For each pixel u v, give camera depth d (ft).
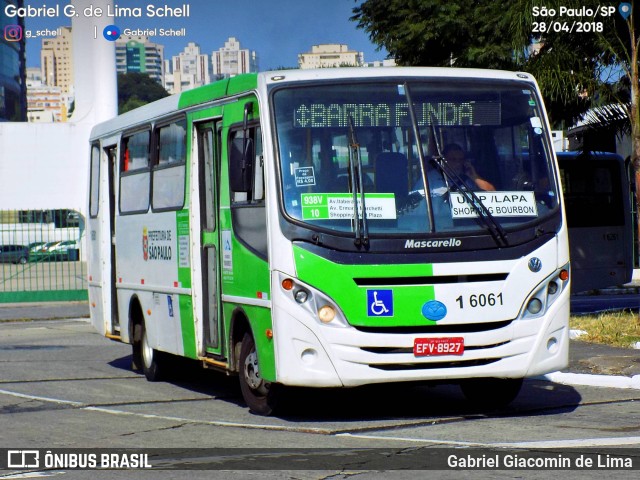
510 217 33.06
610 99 61.11
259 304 33.32
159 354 46.03
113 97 181.78
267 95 33.14
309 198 32.12
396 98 33.47
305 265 31.63
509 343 32.60
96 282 54.29
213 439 31.30
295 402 38.93
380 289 31.60
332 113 33.04
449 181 32.81
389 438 30.68
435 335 31.78
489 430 31.91
